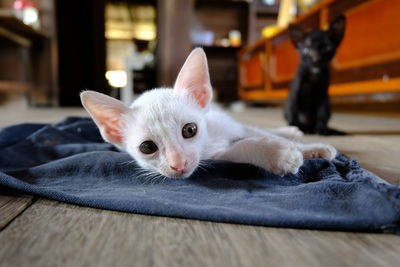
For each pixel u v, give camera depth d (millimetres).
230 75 1804
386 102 893
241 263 124
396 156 309
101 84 1564
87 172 232
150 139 215
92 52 1550
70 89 1559
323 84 509
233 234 148
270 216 156
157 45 1443
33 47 1347
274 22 1817
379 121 699
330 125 614
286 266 122
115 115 239
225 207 170
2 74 1345
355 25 745
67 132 361
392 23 633
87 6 1521
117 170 231
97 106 235
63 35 1519
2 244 140
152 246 137
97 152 256
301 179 215
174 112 219
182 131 218
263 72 1395
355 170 219
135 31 2863
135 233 150
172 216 167
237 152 233
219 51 1775
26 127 366
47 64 1369
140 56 1706
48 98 1386
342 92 807
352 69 780
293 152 212
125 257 129
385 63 669
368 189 169
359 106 1002
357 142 401
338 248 135
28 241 142
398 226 145
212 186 203
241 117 868
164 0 1379
